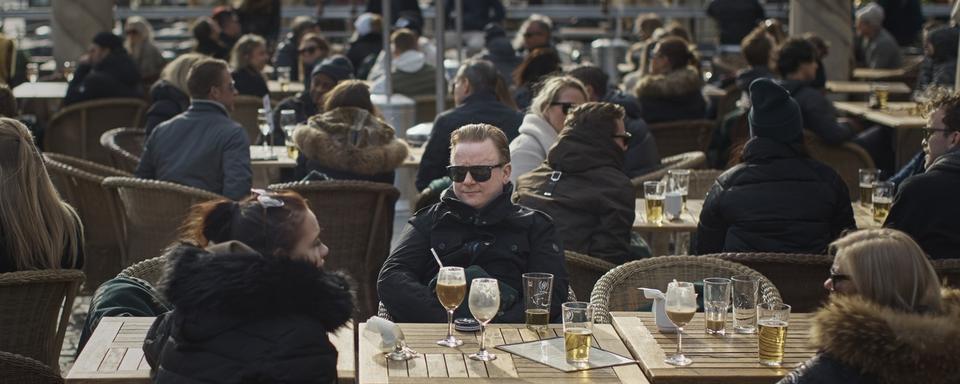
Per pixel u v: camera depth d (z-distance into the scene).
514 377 4.23
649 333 4.75
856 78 16.39
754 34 12.03
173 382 3.80
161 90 9.90
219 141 8.10
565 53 18.50
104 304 5.08
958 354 3.52
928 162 6.39
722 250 6.51
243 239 3.95
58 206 5.37
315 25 16.75
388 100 11.23
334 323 3.86
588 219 6.34
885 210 7.34
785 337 4.46
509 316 5.11
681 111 12.07
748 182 6.30
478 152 5.36
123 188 7.64
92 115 12.97
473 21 18.62
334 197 7.48
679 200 7.48
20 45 19.56
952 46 12.47
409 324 4.89
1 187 5.21
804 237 6.19
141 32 15.91
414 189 11.20
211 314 3.79
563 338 4.70
